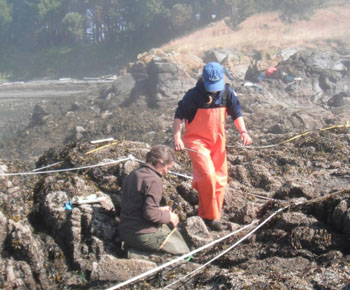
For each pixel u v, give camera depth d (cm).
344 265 383
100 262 441
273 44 4575
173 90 2367
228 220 565
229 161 771
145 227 458
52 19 8038
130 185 460
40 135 2084
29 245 444
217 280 402
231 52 4138
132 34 7288
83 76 6856
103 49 7488
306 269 392
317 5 5731
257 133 1433
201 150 507
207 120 507
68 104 2634
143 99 2416
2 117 2803
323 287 354
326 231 439
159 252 467
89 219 489
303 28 5275
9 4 8131
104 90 2942
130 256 458
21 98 3534
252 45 4562
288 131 1459
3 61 7519
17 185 561
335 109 2092
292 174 724
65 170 593
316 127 1494
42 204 520
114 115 2167
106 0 7500
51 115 2395
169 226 508
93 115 2333
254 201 610
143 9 6850
